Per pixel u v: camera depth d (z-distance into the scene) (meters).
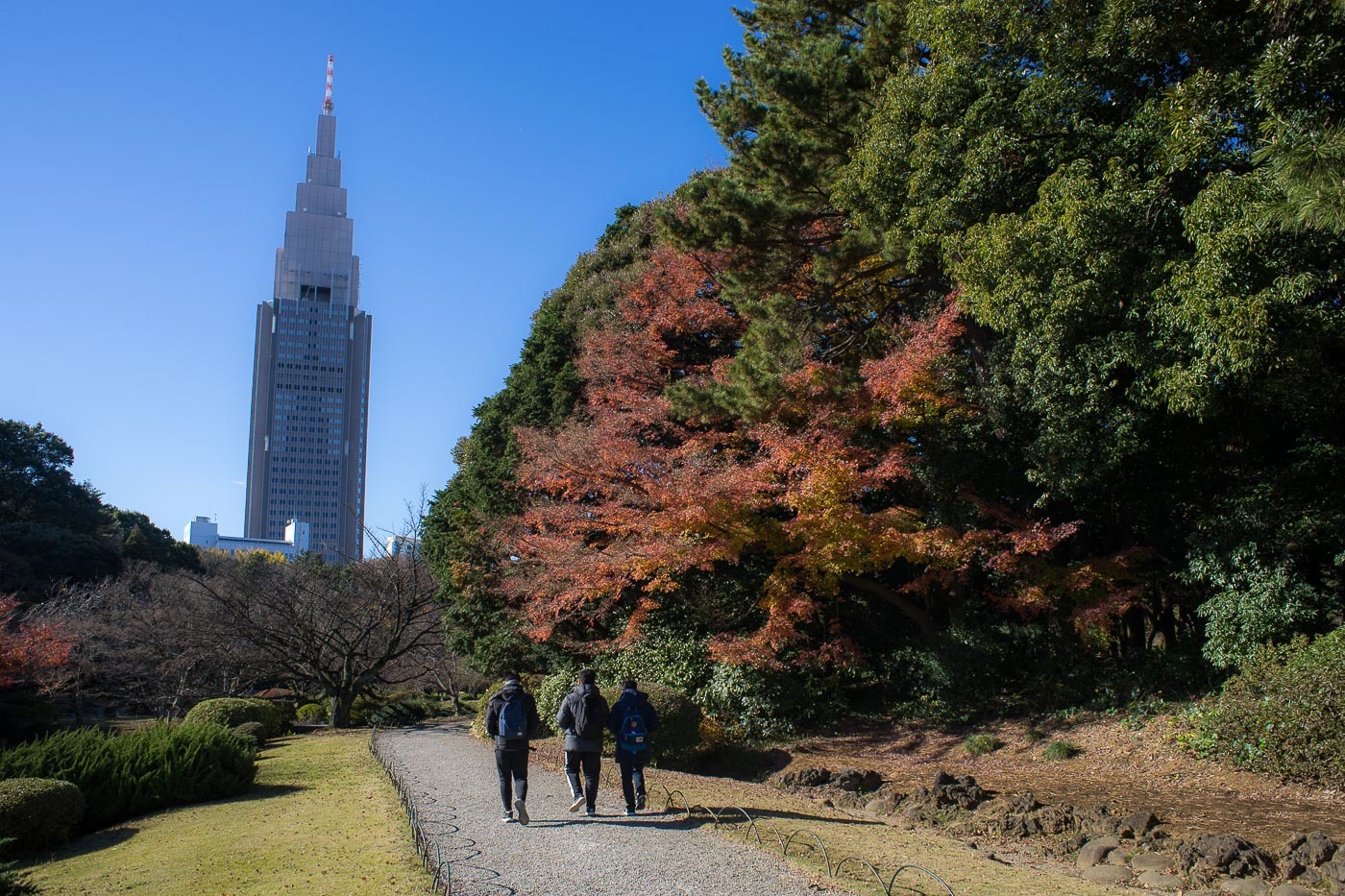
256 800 12.05
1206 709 13.50
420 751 16.64
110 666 30.89
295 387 193.62
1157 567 16.97
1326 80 10.54
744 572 20.00
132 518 68.12
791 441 16.12
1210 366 11.22
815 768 12.91
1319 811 10.08
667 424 19.28
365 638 28.23
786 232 19.28
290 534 172.12
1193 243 11.94
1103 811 9.42
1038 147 13.93
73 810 10.04
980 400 16.95
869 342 21.11
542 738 17.27
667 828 8.58
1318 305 10.74
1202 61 12.46
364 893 6.62
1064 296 12.45
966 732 17.03
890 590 19.56
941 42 14.98
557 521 18.86
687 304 22.44
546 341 25.95
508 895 6.41
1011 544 16.98
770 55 19.34
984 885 6.75
